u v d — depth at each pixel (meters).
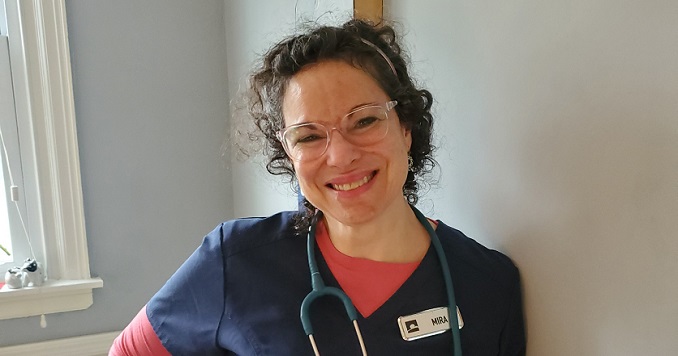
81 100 1.82
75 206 1.83
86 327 1.90
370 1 1.14
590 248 0.77
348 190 0.83
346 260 0.91
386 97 0.86
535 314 0.89
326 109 0.81
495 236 0.96
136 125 1.90
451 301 0.87
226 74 1.98
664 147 0.65
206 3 1.93
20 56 1.78
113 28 1.83
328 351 0.86
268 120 0.95
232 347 0.94
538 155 0.84
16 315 1.79
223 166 2.02
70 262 1.85
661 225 0.66
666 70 0.64
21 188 1.83
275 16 1.54
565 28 0.77
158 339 1.03
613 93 0.71
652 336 0.69
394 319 0.87
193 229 2.01
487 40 0.91
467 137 0.99
